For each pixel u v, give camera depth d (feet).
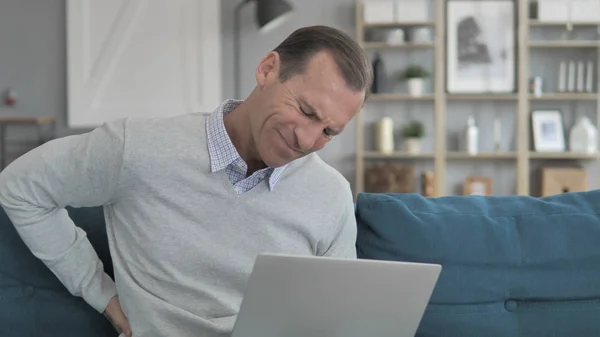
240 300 5.36
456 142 21.33
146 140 5.21
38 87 20.86
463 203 6.54
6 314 5.92
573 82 20.85
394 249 6.17
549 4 20.52
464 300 6.13
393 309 4.74
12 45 20.83
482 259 6.16
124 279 5.32
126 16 20.51
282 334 4.68
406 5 20.67
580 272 6.21
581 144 20.68
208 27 20.57
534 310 6.22
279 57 4.99
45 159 5.12
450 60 21.07
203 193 5.28
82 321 5.95
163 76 20.61
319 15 21.04
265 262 4.23
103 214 6.12
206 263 5.29
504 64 20.97
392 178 20.67
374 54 21.20
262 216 5.38
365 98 4.98
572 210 6.44
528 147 21.16
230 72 21.09
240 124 5.30
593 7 20.38
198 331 5.20
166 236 5.26
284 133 4.86
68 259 5.49
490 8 20.98
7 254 5.94
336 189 5.63
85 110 20.57
